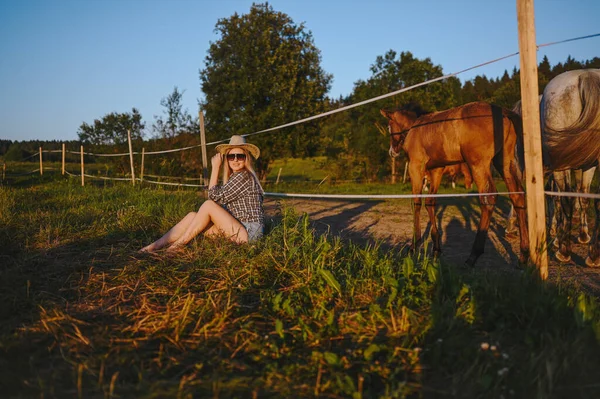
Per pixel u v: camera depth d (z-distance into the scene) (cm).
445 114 486
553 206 639
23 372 212
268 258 374
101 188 1072
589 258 490
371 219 848
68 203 734
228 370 221
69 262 373
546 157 511
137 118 2228
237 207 442
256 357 234
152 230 511
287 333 259
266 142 1895
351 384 202
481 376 209
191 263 366
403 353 235
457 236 695
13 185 1405
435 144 495
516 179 459
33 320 267
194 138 2014
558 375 206
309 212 951
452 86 2250
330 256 390
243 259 370
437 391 202
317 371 220
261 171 2006
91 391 200
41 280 332
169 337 253
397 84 2206
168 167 1794
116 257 388
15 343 236
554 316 259
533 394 196
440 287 298
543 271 312
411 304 289
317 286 325
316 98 2055
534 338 242
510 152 459
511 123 455
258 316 281
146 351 239
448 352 229
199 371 221
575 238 669
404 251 561
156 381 208
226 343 248
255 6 1972
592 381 205
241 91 1891
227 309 281
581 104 452
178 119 2075
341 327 267
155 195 838
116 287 322
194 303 296
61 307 288
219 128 1927
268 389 206
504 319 267
